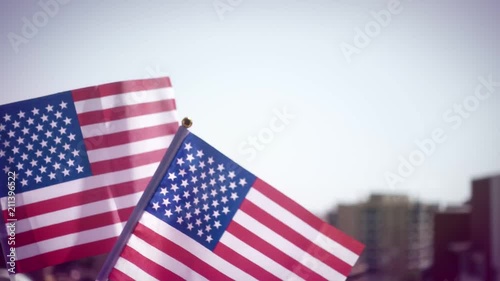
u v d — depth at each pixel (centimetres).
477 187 3369
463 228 3981
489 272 3397
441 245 4231
